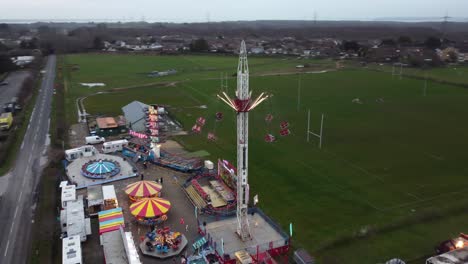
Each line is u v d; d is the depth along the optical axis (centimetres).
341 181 7731
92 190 6812
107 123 10788
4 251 5416
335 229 6012
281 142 10050
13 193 7169
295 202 6881
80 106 13962
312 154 9200
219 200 6931
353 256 5366
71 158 8562
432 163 8662
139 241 5669
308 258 5059
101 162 8075
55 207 6562
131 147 9394
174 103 14350
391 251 5469
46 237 5681
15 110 13062
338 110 13375
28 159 8838
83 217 5794
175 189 7412
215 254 5297
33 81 18688
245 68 5162
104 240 5281
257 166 8475
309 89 16962
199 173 7981
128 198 7000
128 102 14550
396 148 9638
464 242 5306
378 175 8025
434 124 11719
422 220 6244
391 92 16312
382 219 6281
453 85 17675
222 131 10969
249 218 6169
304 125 11550
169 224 6138
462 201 6825
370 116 12631
